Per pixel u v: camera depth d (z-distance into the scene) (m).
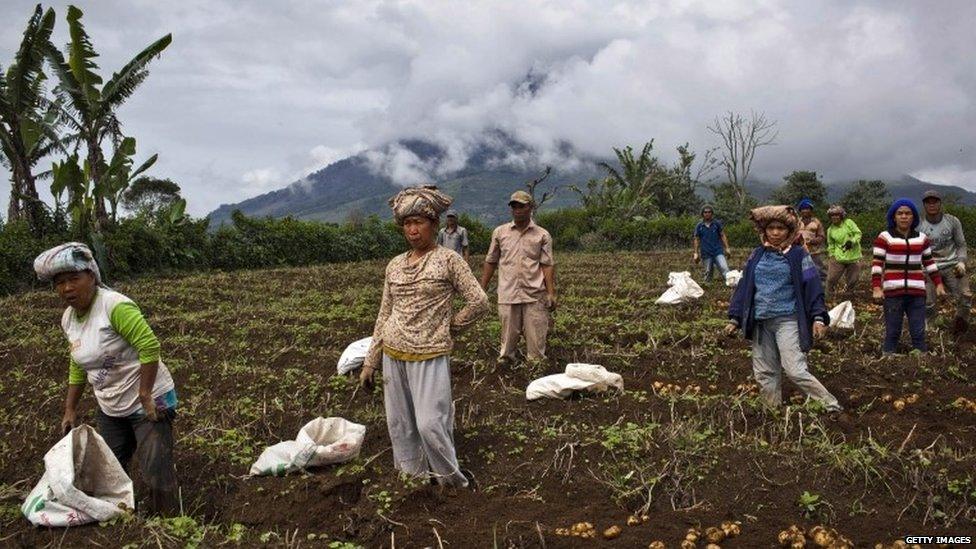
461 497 4.89
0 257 15.64
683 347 9.68
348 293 15.63
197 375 8.07
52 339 10.34
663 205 43.00
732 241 31.61
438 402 4.95
